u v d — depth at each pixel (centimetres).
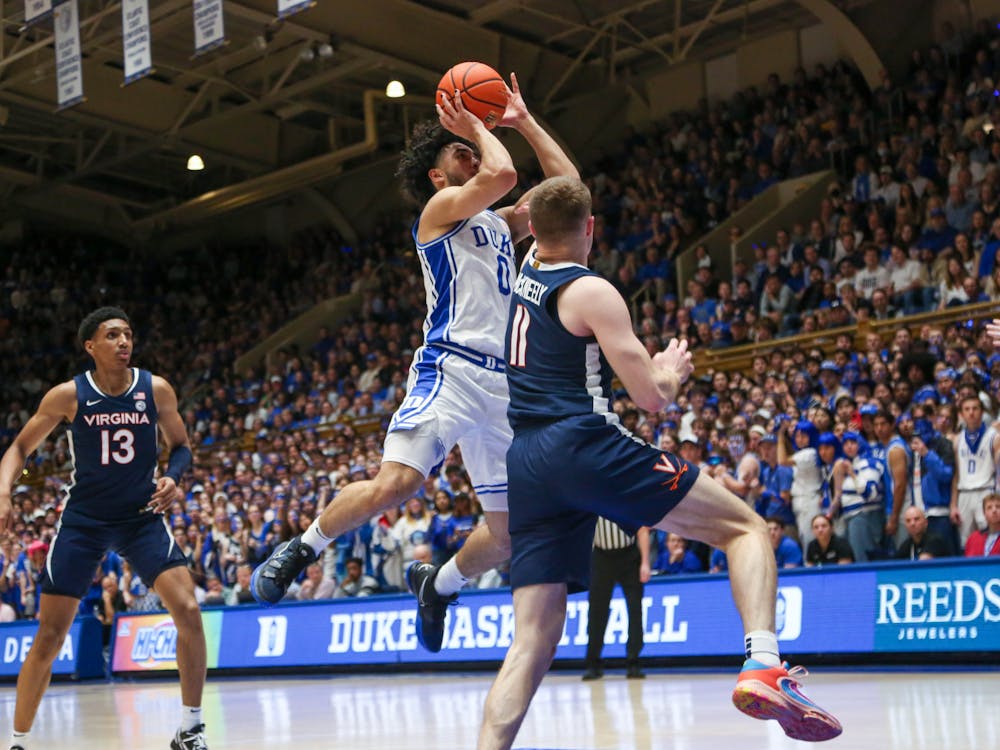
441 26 1917
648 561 997
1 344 2595
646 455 356
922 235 1472
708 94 2119
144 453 524
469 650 1090
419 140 457
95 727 755
